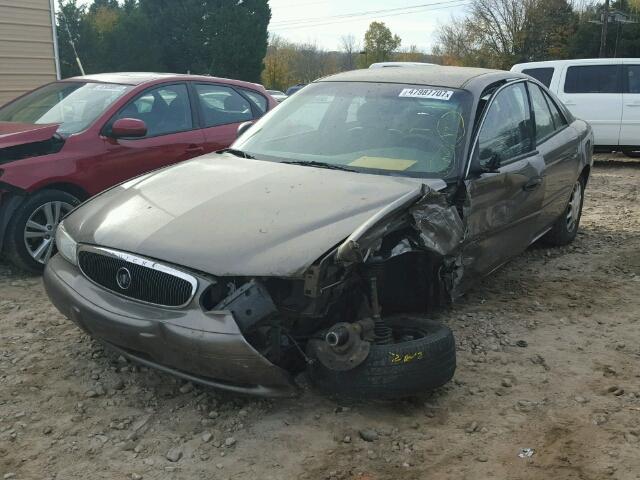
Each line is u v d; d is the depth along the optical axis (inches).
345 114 185.2
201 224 133.2
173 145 251.3
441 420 134.7
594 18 2070.6
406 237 138.1
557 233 255.9
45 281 148.6
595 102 490.3
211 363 119.7
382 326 133.3
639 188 404.5
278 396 123.4
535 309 196.4
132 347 129.2
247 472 117.0
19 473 115.6
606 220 313.9
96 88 254.8
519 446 126.6
